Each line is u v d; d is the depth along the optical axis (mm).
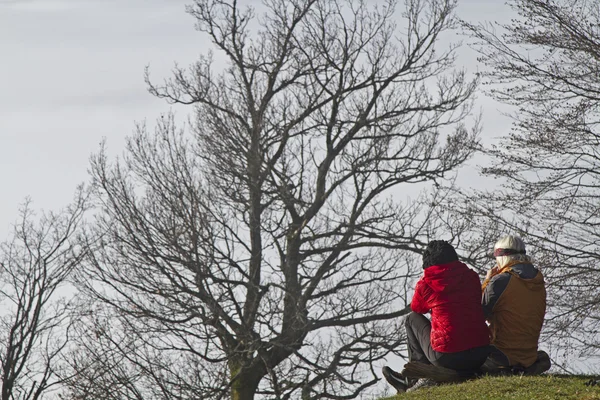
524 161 54906
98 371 70938
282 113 87812
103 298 75438
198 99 89438
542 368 33625
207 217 73250
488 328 32312
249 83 90500
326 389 74750
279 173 83812
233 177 79062
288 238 81812
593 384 31328
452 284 32125
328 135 90812
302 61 92688
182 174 75188
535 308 32594
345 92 92375
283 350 78062
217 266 73562
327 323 77875
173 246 73188
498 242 33688
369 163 87125
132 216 74375
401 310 80500
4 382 84688
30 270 90188
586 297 53438
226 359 72562
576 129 53312
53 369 79875
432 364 33344
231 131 82000
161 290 72562
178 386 70125
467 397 30641
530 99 54344
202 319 71125
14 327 87062
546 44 53094
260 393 73875
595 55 51344
